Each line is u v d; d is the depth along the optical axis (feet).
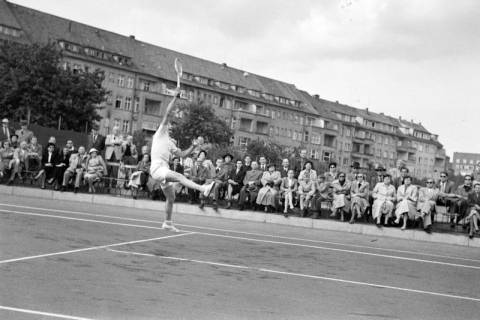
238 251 31.48
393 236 49.98
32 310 16.12
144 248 29.37
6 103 179.73
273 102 337.52
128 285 20.36
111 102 256.32
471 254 41.57
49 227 34.19
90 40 257.96
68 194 59.77
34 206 47.37
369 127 418.10
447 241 48.78
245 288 21.53
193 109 247.91
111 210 51.42
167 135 32.60
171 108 32.30
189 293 19.89
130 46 278.46
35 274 20.90
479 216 48.67
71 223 37.40
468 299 23.11
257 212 54.85
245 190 56.24
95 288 19.51
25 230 31.89
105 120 252.62
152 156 32.24
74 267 22.79
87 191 62.13
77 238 30.89
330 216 55.83
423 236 49.21
